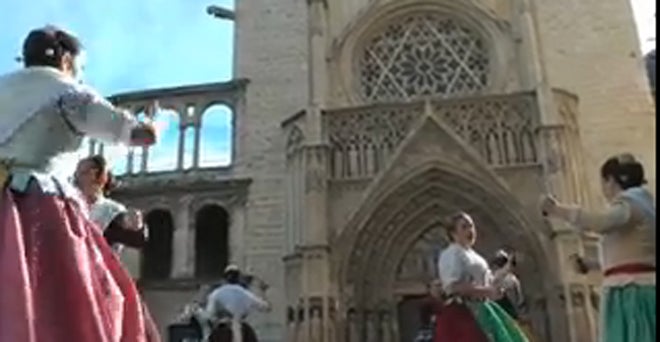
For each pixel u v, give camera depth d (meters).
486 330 7.23
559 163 26.42
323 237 26.33
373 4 33.06
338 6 33.88
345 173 28.06
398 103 28.78
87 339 3.56
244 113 32.69
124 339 4.12
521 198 26.64
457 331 7.28
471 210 27.62
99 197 6.53
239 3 35.72
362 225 27.08
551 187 26.09
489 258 26.86
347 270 26.64
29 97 4.20
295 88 32.81
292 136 29.22
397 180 27.56
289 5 35.03
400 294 27.58
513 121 28.05
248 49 34.31
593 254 24.84
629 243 6.30
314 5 31.69
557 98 28.17
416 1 32.84
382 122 28.67
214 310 15.37
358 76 32.06
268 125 32.22
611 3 32.88
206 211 31.09
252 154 31.67
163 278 30.50
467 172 27.41
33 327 3.39
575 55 32.06
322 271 25.73
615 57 31.66
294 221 27.53
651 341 5.91
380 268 27.72
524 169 27.22
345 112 28.97
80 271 3.74
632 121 30.25
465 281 7.51
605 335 6.23
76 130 4.29
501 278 10.22
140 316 4.27
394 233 27.92
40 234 3.75
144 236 6.49
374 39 32.81
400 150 27.84
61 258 3.73
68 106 4.18
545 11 33.31
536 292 25.69
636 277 6.19
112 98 33.06
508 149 27.67
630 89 30.89
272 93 32.94
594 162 29.77
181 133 32.59
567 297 24.20
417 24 32.84
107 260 4.24
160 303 29.02
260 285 28.81
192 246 29.92
